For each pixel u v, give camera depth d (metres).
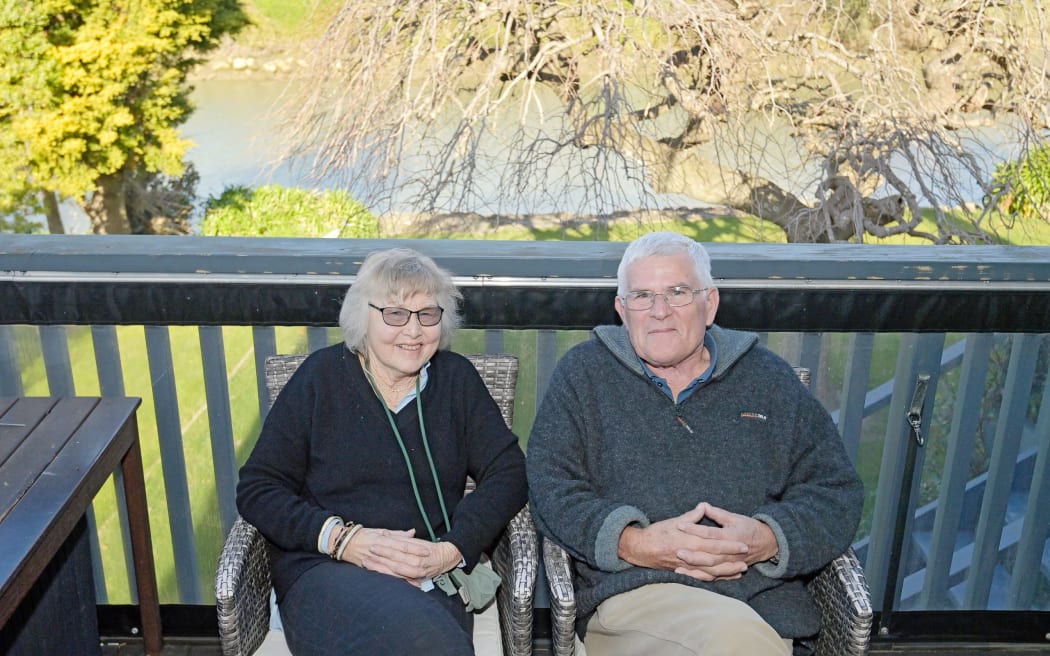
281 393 1.91
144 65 10.43
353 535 1.79
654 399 1.88
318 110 8.06
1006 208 7.77
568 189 7.59
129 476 2.10
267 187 9.69
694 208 8.22
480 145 7.89
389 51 7.55
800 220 7.77
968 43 7.38
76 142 10.37
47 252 2.05
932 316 2.08
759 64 7.35
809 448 1.88
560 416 1.90
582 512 1.79
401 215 8.22
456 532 1.83
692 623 1.67
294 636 1.75
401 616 1.64
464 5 7.34
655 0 6.97
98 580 2.42
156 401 2.23
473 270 2.07
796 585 1.83
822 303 2.08
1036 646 2.43
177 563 2.40
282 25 10.89
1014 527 2.68
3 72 9.84
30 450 1.79
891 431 2.26
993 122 7.69
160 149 11.11
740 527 1.76
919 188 7.74
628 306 1.85
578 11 7.09
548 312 2.11
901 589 2.40
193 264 2.05
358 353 1.92
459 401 1.94
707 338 1.94
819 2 7.38
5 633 1.89
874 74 7.28
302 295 2.08
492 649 1.83
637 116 7.52
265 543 1.91
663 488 1.86
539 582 2.39
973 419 2.25
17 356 2.22
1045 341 2.20
